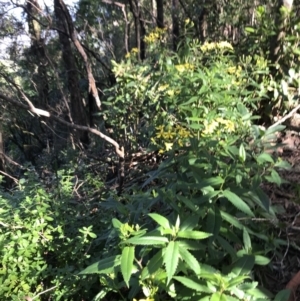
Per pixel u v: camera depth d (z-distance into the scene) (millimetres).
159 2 7164
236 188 2094
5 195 3387
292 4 4301
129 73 3705
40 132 8602
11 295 2461
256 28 4391
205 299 1591
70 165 4246
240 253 1969
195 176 2152
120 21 8078
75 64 7316
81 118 6820
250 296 1698
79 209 3096
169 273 1555
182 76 3281
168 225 1708
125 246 1772
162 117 3230
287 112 3740
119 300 2158
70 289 2518
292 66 3883
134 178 3830
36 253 2705
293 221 2566
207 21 5785
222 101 2973
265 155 2289
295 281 2143
